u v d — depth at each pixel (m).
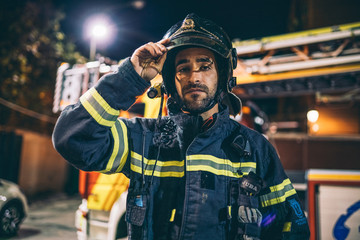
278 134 6.82
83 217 3.07
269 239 1.16
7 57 8.72
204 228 1.00
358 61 3.50
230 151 1.16
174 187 1.09
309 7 11.05
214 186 1.07
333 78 3.78
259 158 1.20
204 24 1.22
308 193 2.48
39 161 10.98
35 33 9.53
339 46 3.70
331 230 2.38
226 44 1.26
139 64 1.06
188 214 1.01
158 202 1.08
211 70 1.18
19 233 5.26
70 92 3.94
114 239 2.71
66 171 12.48
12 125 9.75
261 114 4.42
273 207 1.18
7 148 9.54
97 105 1.02
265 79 3.89
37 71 9.85
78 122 1.01
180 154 1.15
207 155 1.11
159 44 1.08
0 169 9.29
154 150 1.16
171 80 1.29
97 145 1.04
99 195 3.00
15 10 8.84
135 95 1.05
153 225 1.06
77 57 10.85
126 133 1.18
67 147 1.00
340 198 2.41
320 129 9.73
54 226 5.98
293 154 6.69
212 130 1.13
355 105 9.40
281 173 1.22
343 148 6.36
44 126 11.21
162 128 1.23
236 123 1.28
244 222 1.04
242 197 1.08
